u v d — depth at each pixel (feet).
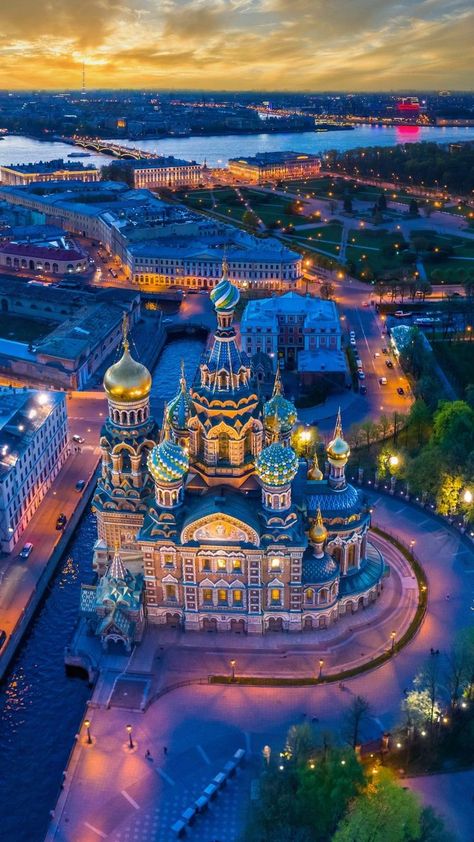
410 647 451.94
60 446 650.02
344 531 460.96
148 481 489.26
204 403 438.40
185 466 432.66
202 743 393.09
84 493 610.65
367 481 613.52
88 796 366.84
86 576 537.24
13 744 409.90
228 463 449.48
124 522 493.36
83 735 398.21
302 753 361.30
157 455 428.97
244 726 402.31
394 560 524.52
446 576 510.99
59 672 455.63
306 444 625.41
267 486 428.97
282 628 465.88
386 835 310.45
